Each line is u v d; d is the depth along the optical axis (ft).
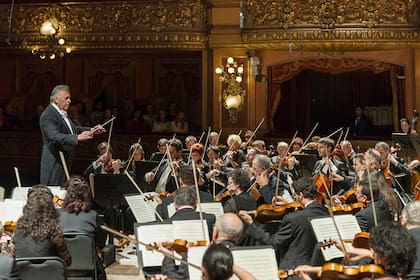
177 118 79.87
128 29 75.41
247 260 19.20
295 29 69.41
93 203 39.83
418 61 71.61
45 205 22.15
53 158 33.30
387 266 16.28
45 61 85.76
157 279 19.02
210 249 14.82
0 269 18.81
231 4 72.95
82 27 76.64
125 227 41.78
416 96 71.92
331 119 89.92
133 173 45.06
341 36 68.33
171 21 74.49
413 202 20.59
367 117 82.07
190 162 42.65
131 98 84.64
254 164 33.73
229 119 75.72
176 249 21.70
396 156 49.47
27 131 82.28
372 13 67.77
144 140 78.69
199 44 74.33
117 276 33.63
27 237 21.75
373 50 72.64
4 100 87.20
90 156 81.20
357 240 21.89
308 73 89.04
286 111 89.56
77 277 24.90
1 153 83.56
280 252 25.04
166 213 30.60
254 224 25.67
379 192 27.37
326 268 16.96
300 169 46.98
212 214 25.59
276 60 75.77
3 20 79.15
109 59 84.84
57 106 33.91
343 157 43.75
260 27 71.15
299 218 24.39
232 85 75.10
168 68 83.82
